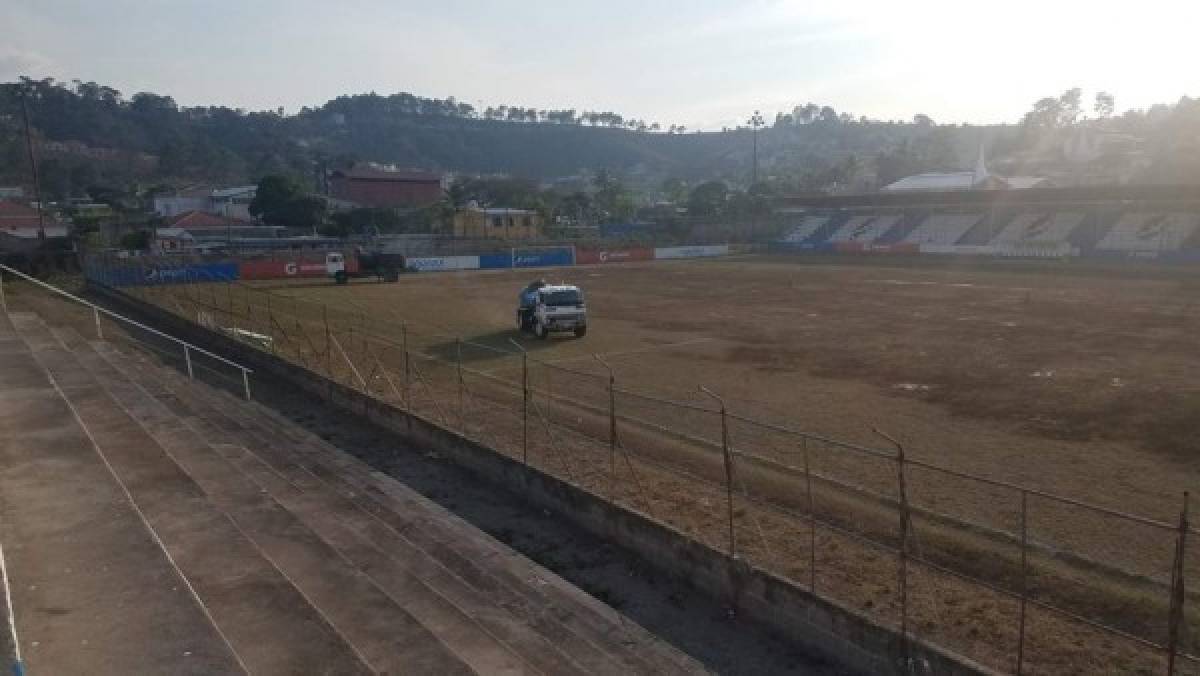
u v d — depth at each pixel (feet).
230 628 25.40
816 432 63.21
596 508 46.21
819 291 172.65
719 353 100.42
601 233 354.54
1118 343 102.22
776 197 376.27
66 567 27.27
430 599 33.47
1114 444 59.00
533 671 28.27
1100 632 32.50
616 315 139.23
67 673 21.20
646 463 54.75
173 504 34.99
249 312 111.14
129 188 475.31
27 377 55.06
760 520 44.47
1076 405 70.59
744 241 344.08
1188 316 125.70
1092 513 44.68
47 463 37.65
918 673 30.30
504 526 48.24
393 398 74.90
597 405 72.43
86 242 239.91
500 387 80.43
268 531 36.11
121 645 22.58
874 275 209.77
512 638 32.17
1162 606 34.09
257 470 48.37
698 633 35.83
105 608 24.63
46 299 155.74
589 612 36.78
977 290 168.66
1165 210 257.34
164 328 125.39
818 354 98.22
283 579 28.60
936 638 32.35
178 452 45.57
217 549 30.83
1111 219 267.39
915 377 83.87
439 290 187.21
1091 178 387.14
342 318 135.03
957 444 59.52
